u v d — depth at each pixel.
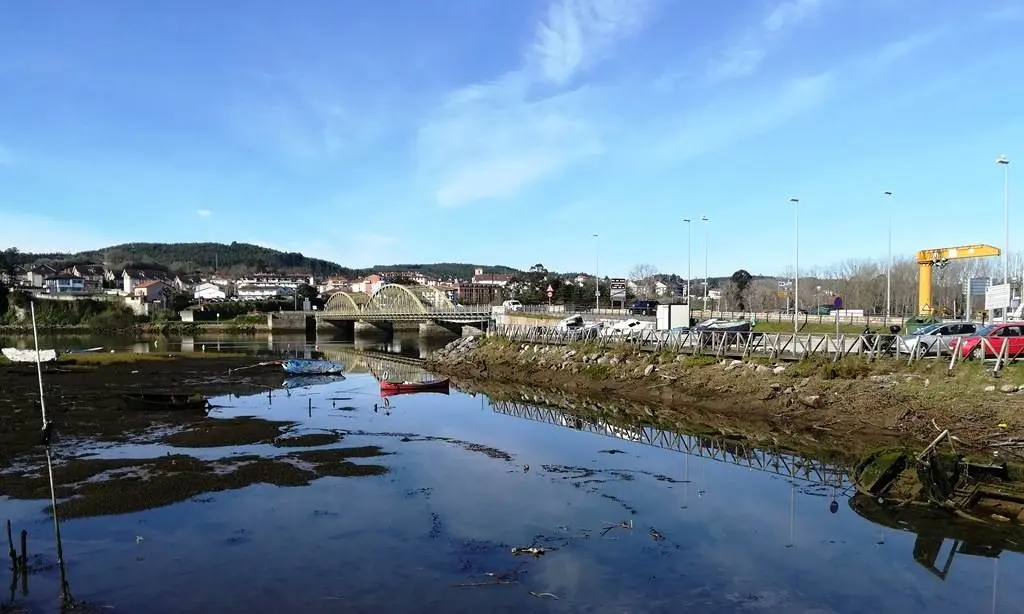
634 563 14.61
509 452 25.45
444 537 16.19
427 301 124.12
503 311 92.00
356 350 88.25
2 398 37.62
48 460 23.56
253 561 14.70
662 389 39.00
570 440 27.89
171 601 12.81
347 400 40.44
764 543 15.85
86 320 144.12
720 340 43.59
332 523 17.17
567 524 17.17
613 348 47.22
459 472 22.34
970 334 33.22
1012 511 16.91
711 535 16.38
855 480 19.31
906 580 13.82
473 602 12.73
